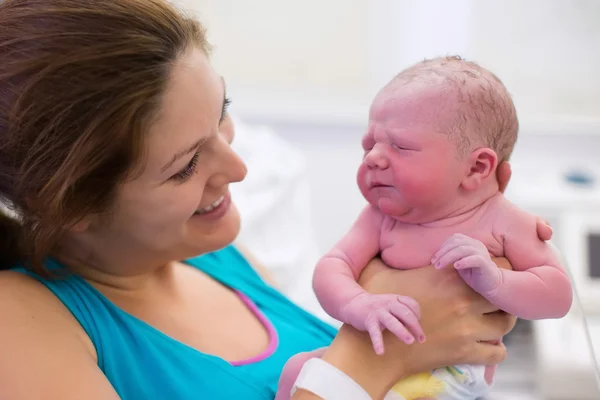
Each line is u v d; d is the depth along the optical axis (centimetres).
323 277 91
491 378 96
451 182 87
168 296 108
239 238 181
